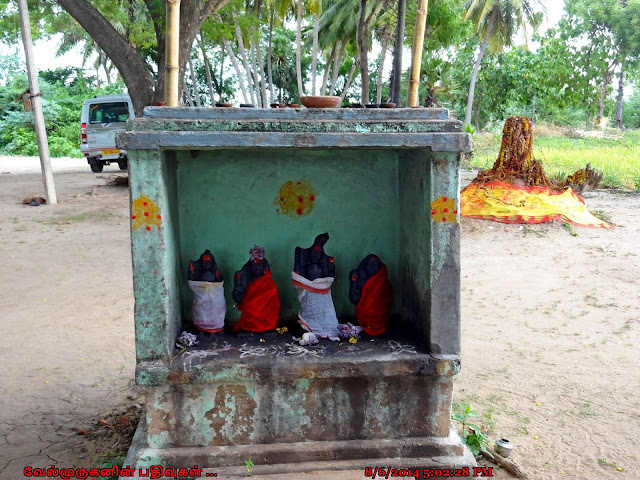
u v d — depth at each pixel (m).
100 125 17.47
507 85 39.09
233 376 3.06
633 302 6.67
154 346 3.05
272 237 3.84
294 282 3.58
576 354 5.28
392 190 3.89
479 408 4.26
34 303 6.78
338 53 28.41
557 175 15.45
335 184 3.84
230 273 3.84
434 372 3.16
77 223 10.77
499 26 30.48
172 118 3.05
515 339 5.69
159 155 2.94
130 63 10.76
